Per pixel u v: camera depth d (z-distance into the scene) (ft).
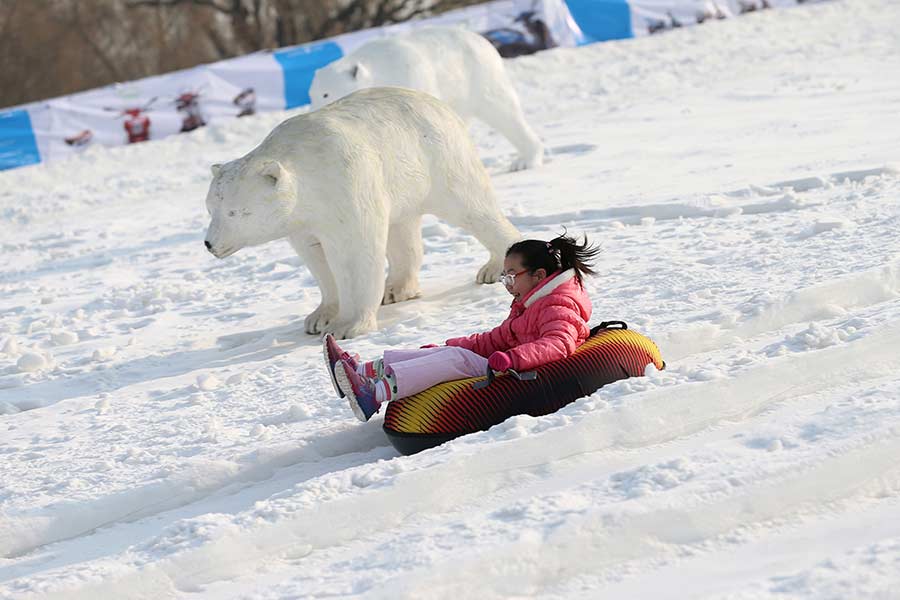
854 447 30.91
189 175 122.93
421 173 54.44
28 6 222.89
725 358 39.45
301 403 43.50
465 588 26.89
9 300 74.38
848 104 104.47
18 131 131.54
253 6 243.40
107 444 41.78
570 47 156.15
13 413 48.88
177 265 79.10
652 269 55.52
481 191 56.75
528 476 33.12
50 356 56.24
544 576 27.48
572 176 88.22
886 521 28.81
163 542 31.04
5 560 33.60
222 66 140.36
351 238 52.24
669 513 28.60
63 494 36.52
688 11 163.43
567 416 34.94
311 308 61.31
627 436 34.42
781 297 45.24
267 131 137.49
